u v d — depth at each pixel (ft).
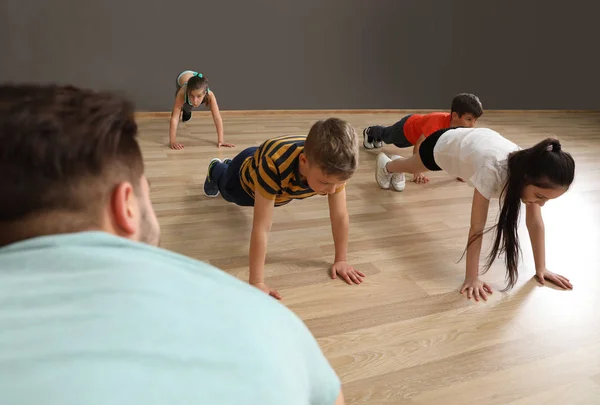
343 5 12.75
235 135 10.49
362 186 7.67
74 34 11.02
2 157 1.08
